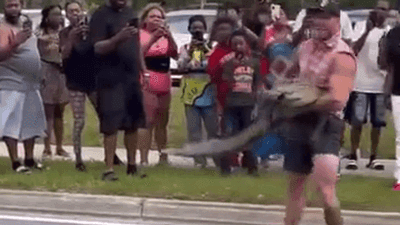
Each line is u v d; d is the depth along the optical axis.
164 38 9.26
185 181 8.51
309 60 5.55
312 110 5.46
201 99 9.16
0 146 11.40
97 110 8.55
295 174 5.57
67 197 7.65
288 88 5.53
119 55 8.41
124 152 10.75
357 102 9.65
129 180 8.41
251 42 8.74
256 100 8.40
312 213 6.86
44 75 9.73
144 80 8.68
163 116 9.63
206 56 9.30
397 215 7.05
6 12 8.80
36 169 9.22
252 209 7.22
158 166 9.60
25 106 8.99
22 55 8.88
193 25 9.38
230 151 8.89
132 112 8.55
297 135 5.47
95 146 11.40
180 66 9.44
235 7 8.95
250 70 8.69
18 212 7.65
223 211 7.27
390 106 8.80
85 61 8.80
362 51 9.58
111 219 7.39
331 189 5.50
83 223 7.14
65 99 9.91
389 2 9.45
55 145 10.56
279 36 7.93
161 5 9.29
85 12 8.83
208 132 9.20
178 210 7.37
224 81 8.85
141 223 7.26
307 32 5.61
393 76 8.23
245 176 8.82
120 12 8.41
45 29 9.66
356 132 9.78
